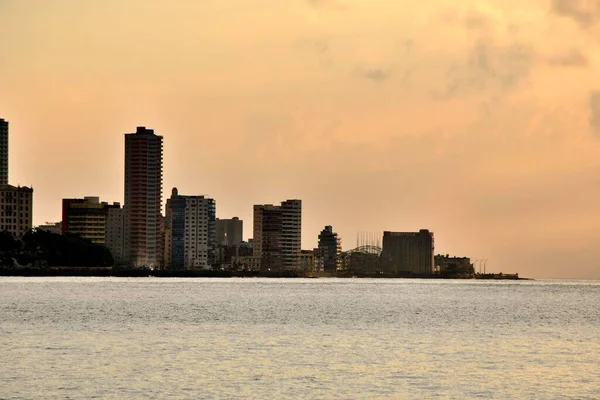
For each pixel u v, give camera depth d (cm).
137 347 19738
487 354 18875
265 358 17938
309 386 14750
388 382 15162
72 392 14075
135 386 14600
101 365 16725
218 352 18912
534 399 13875
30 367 16425
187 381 15088
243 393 14138
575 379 15575
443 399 13838
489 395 14162
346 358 18025
